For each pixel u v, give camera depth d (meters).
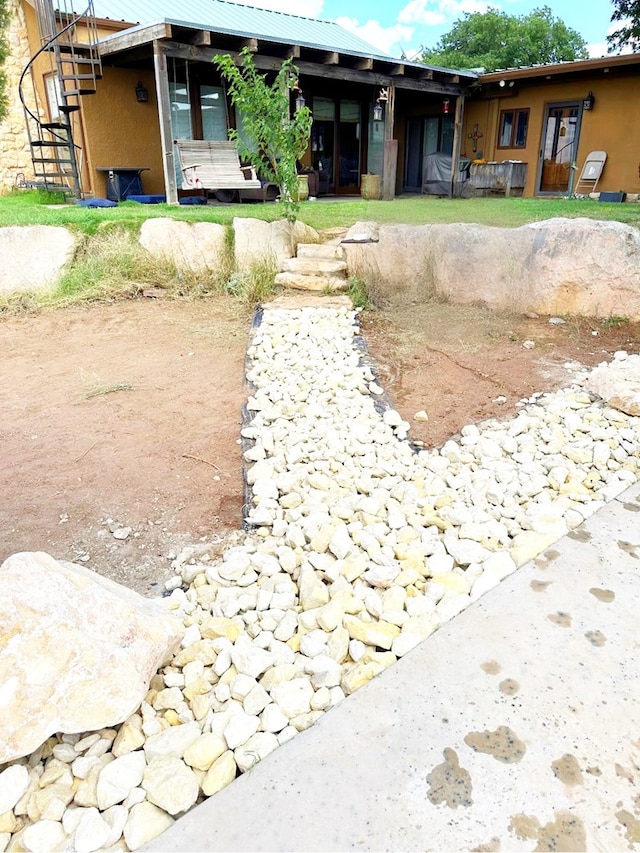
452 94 12.51
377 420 3.39
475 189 12.79
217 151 9.32
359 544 2.31
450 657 1.70
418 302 5.32
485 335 4.55
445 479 2.80
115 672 1.49
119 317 5.06
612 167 11.90
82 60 8.79
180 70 10.58
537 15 29.84
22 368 4.09
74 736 1.52
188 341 4.56
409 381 3.89
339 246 5.87
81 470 2.88
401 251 5.43
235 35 8.52
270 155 5.98
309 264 5.71
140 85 10.37
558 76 12.09
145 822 1.30
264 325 4.77
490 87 13.27
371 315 5.06
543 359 4.12
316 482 2.76
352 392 3.71
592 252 4.60
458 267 5.18
